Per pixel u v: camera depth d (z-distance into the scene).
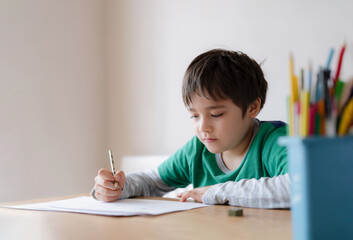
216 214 0.70
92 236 0.56
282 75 1.75
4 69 1.90
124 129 2.31
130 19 2.31
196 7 2.05
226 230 0.57
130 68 2.30
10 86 1.92
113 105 2.37
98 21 2.37
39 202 0.93
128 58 2.31
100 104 2.35
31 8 2.02
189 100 0.99
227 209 0.76
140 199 0.94
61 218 0.71
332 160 0.44
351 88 0.44
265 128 1.05
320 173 0.43
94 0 2.35
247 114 1.02
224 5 1.94
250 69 1.05
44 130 2.05
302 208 0.43
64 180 2.13
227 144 0.98
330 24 1.63
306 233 0.42
